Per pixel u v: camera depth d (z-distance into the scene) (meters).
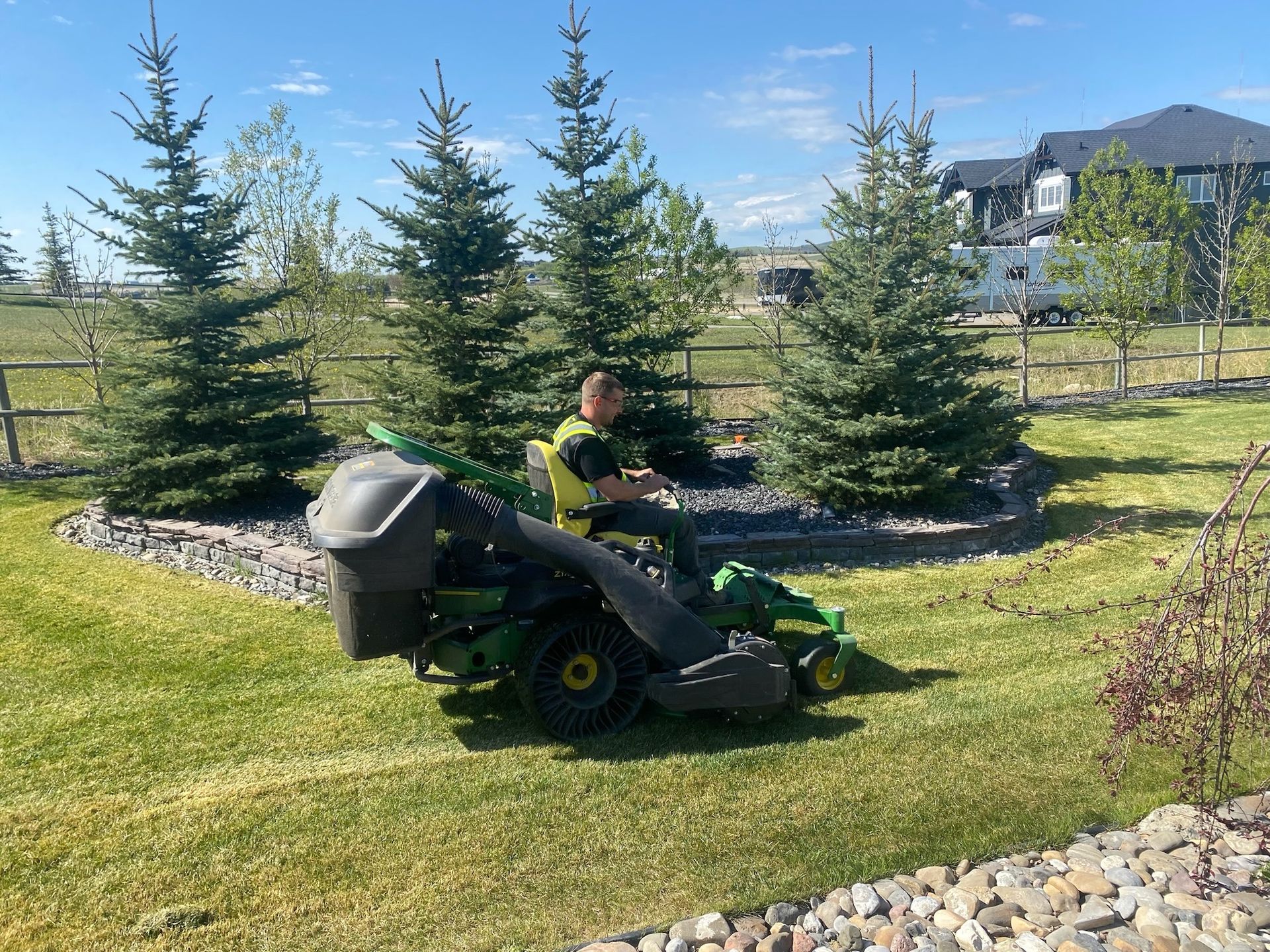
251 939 2.93
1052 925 2.94
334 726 4.41
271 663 5.15
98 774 3.95
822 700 4.69
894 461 7.53
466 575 4.26
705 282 13.14
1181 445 11.60
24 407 13.97
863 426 7.61
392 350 13.47
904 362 7.79
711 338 24.73
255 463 7.49
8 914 3.04
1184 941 2.84
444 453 4.16
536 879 3.22
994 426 8.62
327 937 2.94
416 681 4.91
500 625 4.21
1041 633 5.61
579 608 4.34
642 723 4.42
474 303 7.75
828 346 8.16
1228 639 3.03
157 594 6.29
